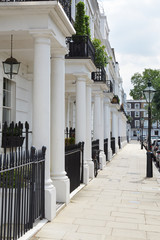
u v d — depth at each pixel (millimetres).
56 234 5773
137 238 5707
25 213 5887
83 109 11234
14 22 6602
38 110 6598
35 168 5977
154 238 5727
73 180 9945
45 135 6617
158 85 45219
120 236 5793
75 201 8688
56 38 7137
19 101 10469
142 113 97312
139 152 34000
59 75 7969
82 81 11156
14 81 10031
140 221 6809
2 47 8016
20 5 6371
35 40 6629
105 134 21656
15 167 4902
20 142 8375
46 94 6641
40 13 6512
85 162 11750
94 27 20766
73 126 19688
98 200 8914
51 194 6570
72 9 14477
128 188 11086
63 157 8164
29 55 9531
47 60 6664
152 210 7824
